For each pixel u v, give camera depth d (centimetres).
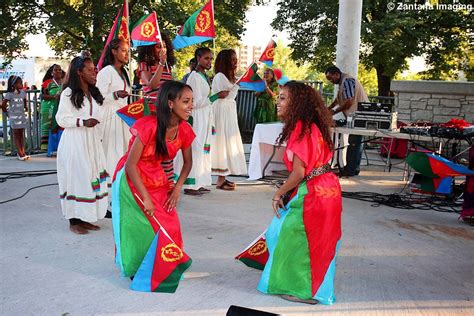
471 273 403
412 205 619
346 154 819
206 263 405
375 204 621
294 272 331
